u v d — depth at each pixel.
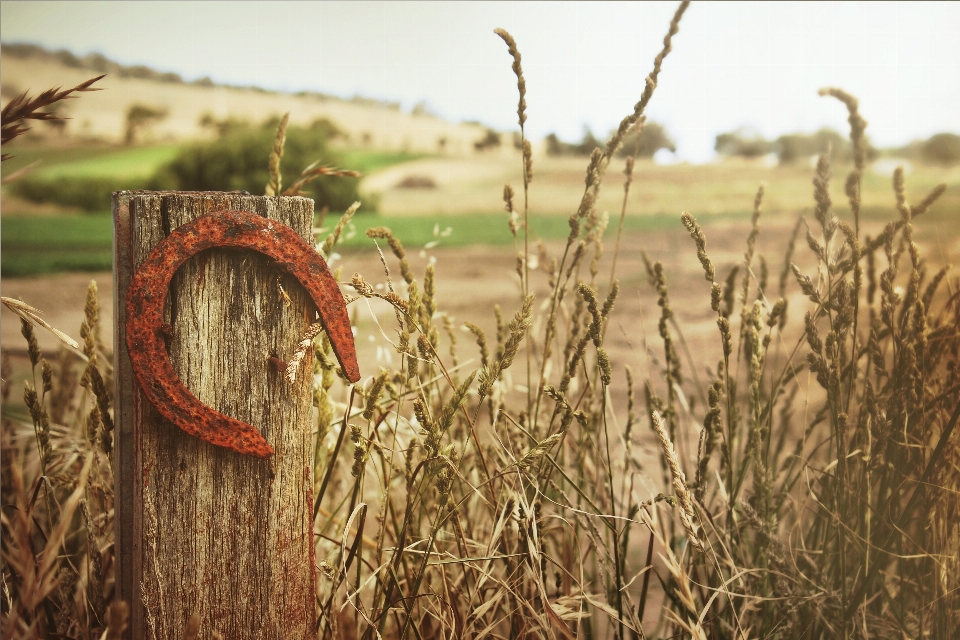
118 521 1.37
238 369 1.29
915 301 1.55
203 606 1.32
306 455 1.37
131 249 1.26
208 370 1.27
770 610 1.65
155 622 1.29
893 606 1.59
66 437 2.03
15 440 2.08
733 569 1.53
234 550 1.33
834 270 1.55
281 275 1.30
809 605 1.58
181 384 1.23
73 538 1.95
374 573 1.48
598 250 1.90
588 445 1.94
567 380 1.54
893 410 1.51
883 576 1.63
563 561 1.82
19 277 10.45
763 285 1.93
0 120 1.27
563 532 1.83
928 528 1.59
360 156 28.53
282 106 31.70
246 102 31.42
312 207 1.33
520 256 1.81
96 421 1.60
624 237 13.16
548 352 1.81
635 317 6.58
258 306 1.29
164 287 1.20
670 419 1.88
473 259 12.18
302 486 1.37
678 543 2.04
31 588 1.21
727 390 1.64
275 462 1.33
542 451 1.44
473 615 1.55
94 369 1.51
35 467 2.00
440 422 1.42
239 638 1.35
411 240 14.90
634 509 1.72
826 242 1.56
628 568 2.54
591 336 1.49
